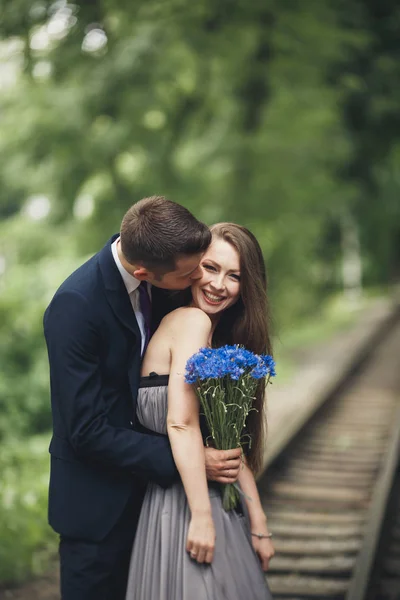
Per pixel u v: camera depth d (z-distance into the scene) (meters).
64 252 13.54
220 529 2.28
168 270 2.15
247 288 2.42
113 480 2.31
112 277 2.26
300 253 16.16
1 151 11.75
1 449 6.97
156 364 2.31
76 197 12.43
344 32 12.37
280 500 5.72
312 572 4.26
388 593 3.94
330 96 13.51
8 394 8.11
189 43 11.12
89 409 2.18
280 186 14.40
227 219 14.01
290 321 16.58
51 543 4.59
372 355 14.66
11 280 10.66
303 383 10.51
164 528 2.25
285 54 12.91
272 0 11.68
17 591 3.93
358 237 23.97
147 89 11.03
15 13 10.15
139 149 12.20
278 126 14.00
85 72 10.94
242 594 2.23
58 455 2.33
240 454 2.29
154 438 2.24
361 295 23.94
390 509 4.89
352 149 15.18
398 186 18.28
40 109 11.19
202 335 2.28
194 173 13.89
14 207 15.62
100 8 10.62
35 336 9.33
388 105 14.37
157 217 2.13
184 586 2.19
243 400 2.27
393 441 6.36
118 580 2.37
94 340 2.21
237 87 13.54
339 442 7.57
